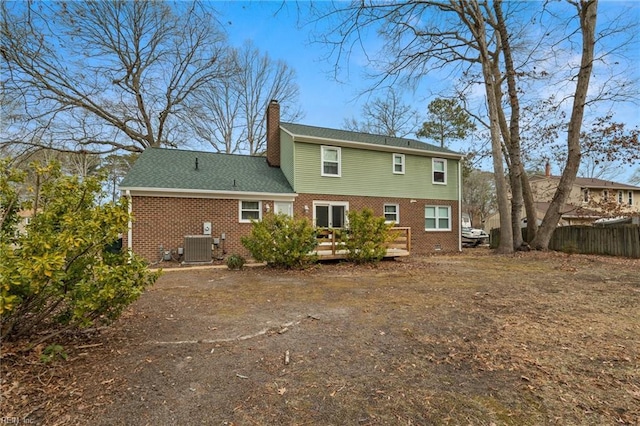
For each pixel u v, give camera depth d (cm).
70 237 273
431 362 306
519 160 1427
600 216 2364
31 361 288
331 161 1442
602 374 281
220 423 212
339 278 775
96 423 209
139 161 1274
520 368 293
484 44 1320
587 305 513
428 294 595
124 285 306
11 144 1544
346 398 244
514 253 1306
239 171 1395
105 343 345
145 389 252
